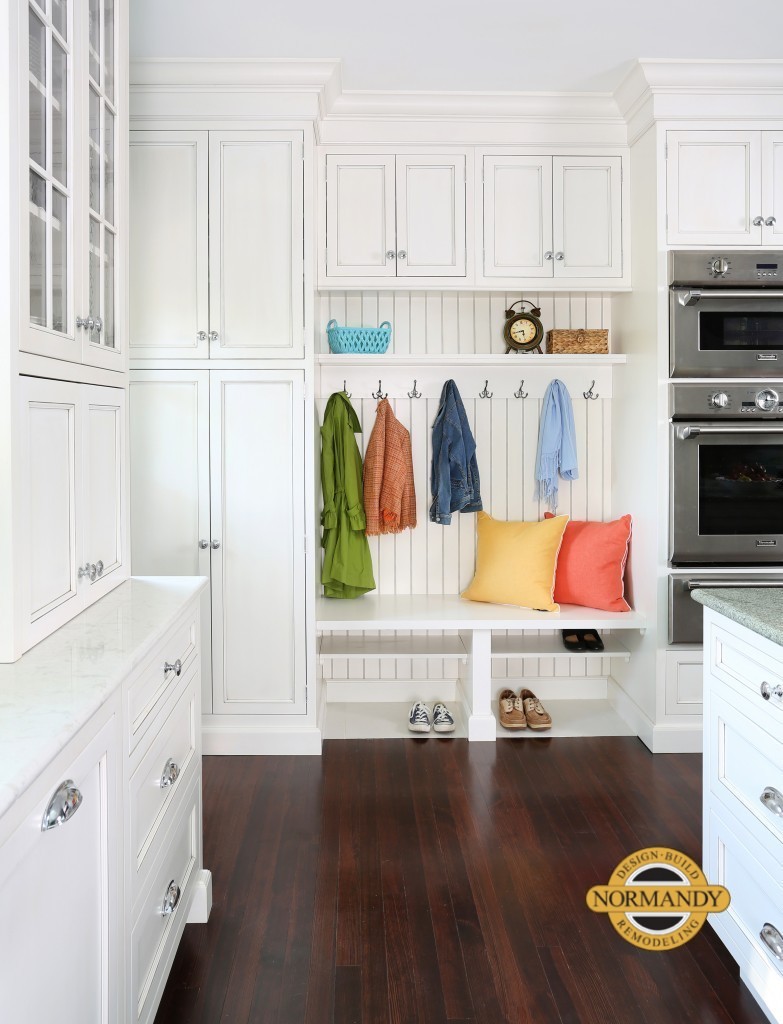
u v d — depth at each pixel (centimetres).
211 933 202
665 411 315
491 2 258
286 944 198
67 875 112
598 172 338
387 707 378
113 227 194
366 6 261
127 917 141
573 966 190
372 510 351
